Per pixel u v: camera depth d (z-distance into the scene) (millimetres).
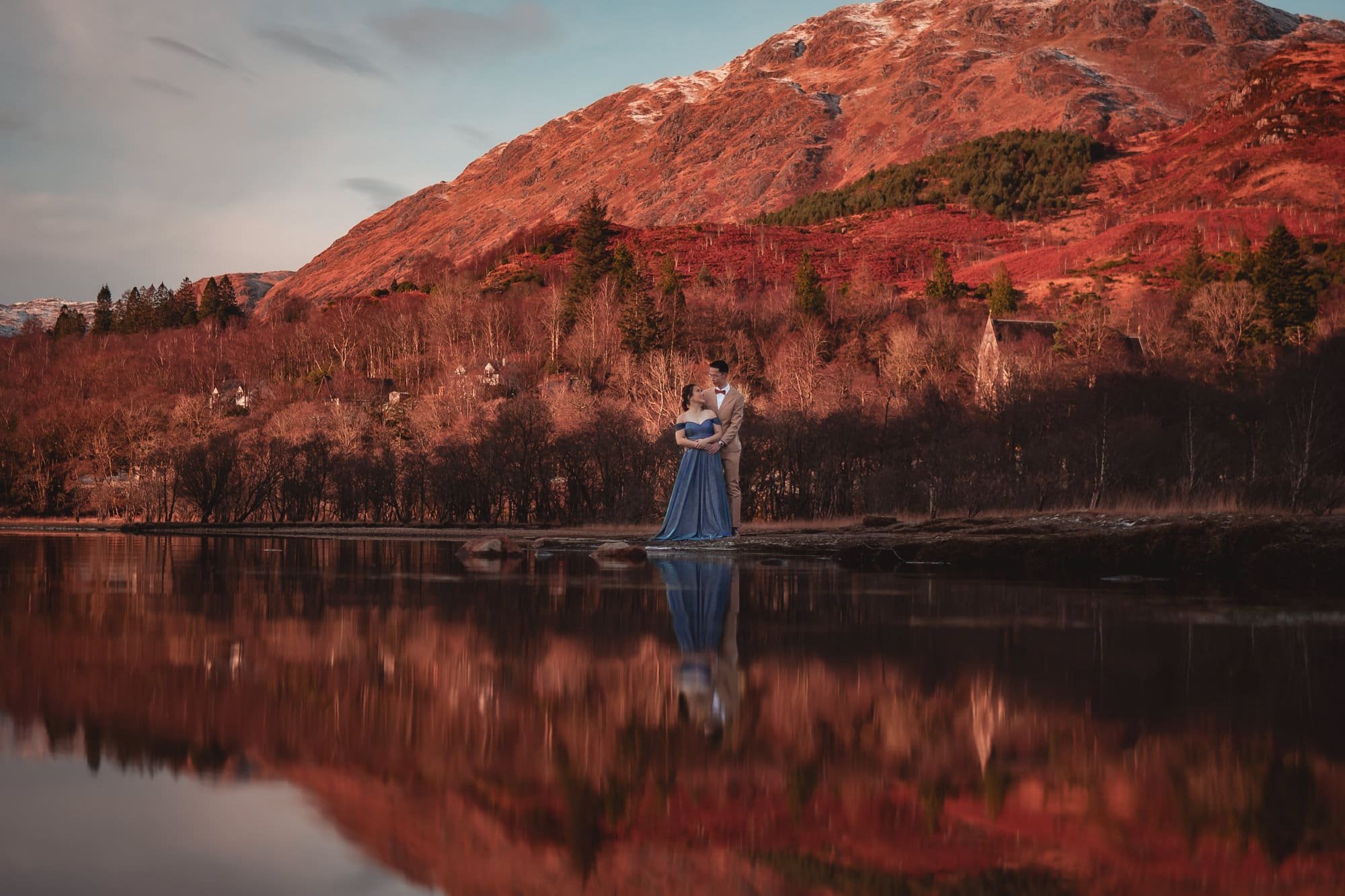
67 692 3873
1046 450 27328
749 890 1954
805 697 3959
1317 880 2072
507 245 177375
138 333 142250
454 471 45281
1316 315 81938
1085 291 122562
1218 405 36594
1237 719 3623
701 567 12805
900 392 60125
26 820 2379
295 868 2072
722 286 119938
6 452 71438
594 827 2389
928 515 26516
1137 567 11219
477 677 4344
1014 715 3648
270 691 3951
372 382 104062
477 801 2592
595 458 42000
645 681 4297
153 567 12578
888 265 163500
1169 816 2500
